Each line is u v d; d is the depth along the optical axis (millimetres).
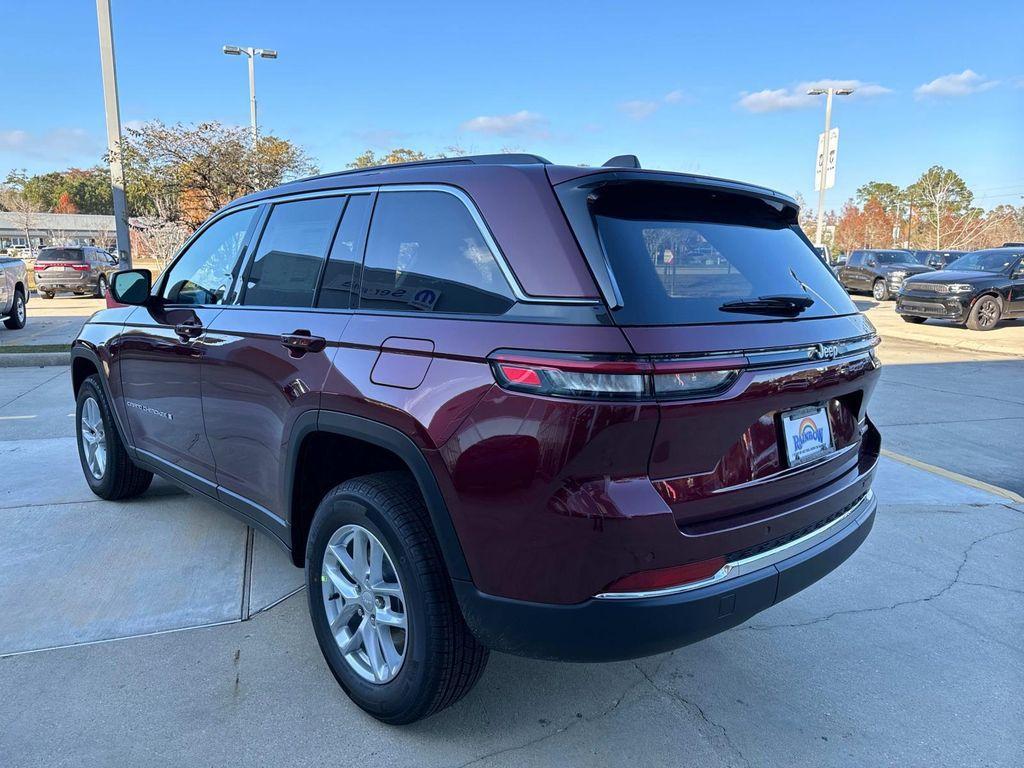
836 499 2471
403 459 2199
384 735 2408
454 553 2100
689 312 2010
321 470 2789
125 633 2979
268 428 2850
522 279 2031
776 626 3180
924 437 6457
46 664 2752
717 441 2010
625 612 1913
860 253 25781
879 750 2389
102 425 4406
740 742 2414
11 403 7512
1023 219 53688
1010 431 6680
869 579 3635
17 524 4102
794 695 2684
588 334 1871
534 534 1933
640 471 1908
